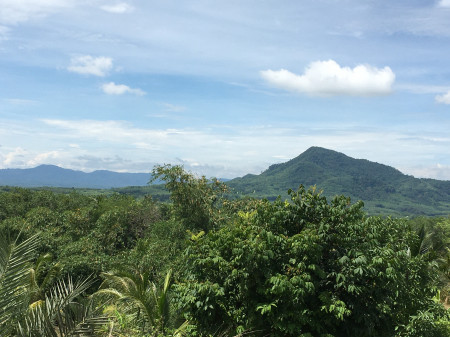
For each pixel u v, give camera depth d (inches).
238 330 270.1
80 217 882.8
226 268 279.9
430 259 577.6
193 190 701.9
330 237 295.9
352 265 279.0
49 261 528.7
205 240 308.8
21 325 143.9
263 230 283.1
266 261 275.9
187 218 709.3
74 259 589.6
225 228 321.1
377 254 300.7
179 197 709.3
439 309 328.5
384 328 303.6
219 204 741.3
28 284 165.5
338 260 288.0
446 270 627.8
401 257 305.9
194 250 300.8
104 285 365.4
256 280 274.7
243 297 285.4
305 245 264.8
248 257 263.0
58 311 149.9
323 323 287.4
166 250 620.7
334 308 264.8
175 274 497.7
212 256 288.4
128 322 294.8
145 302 297.3
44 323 142.8
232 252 280.8
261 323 280.1
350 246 294.8
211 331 290.5
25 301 151.0
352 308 283.4
